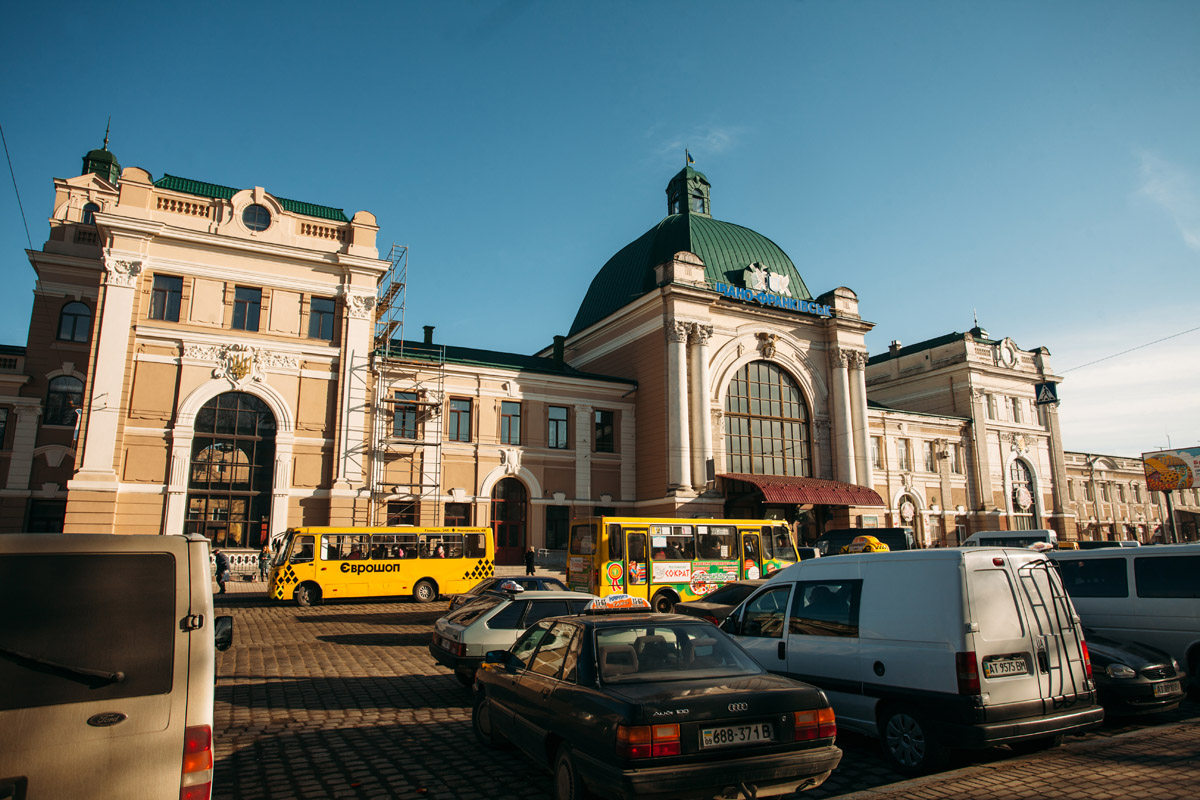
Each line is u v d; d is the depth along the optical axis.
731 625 9.46
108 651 3.99
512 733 6.98
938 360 51.44
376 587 23.52
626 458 35.22
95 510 24.61
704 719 5.22
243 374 27.56
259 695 10.66
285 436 27.95
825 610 8.20
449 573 24.48
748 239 40.53
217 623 5.96
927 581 7.19
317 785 6.71
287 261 29.12
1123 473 61.44
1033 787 6.20
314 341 29.06
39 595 3.93
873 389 56.09
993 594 7.02
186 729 4.04
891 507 44.56
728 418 35.50
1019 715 6.70
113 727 3.88
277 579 22.42
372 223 30.53
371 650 14.72
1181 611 10.52
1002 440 50.41
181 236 27.23
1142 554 11.17
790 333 37.84
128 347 26.11
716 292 34.66
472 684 11.20
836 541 30.62
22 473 30.20
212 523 26.67
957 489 47.72
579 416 34.44
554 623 7.14
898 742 7.13
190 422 26.64
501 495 32.50
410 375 30.62
